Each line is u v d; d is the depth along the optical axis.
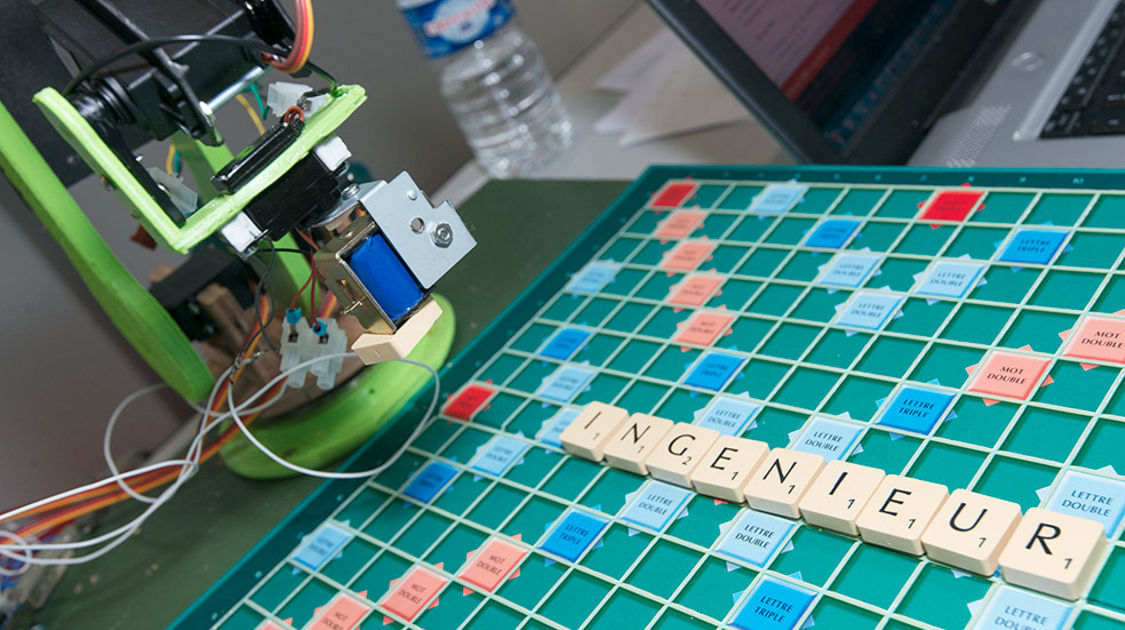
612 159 1.18
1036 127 0.86
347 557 0.80
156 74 0.60
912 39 1.00
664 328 0.87
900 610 0.57
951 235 0.80
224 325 0.90
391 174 1.35
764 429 0.72
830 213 0.90
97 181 1.06
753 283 0.86
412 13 1.14
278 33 0.63
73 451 1.09
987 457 0.62
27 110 0.91
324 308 0.88
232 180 0.60
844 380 0.73
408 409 0.90
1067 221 0.75
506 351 0.94
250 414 0.88
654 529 0.69
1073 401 0.63
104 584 0.90
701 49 0.87
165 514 0.96
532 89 1.38
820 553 0.62
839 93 0.95
